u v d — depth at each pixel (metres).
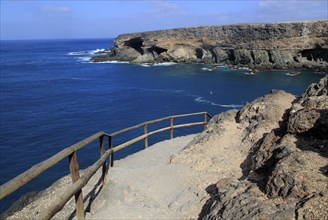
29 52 143.88
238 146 8.34
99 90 47.16
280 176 5.22
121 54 86.44
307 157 5.54
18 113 34.53
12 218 7.69
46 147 24.92
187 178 7.55
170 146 11.16
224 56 70.81
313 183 4.88
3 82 55.69
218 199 5.74
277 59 61.94
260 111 9.16
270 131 7.89
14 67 79.00
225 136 9.08
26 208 8.15
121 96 42.47
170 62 76.62
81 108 36.50
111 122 31.05
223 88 45.72
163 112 34.25
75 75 63.12
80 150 23.70
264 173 6.21
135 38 82.81
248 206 4.96
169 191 7.20
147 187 7.37
